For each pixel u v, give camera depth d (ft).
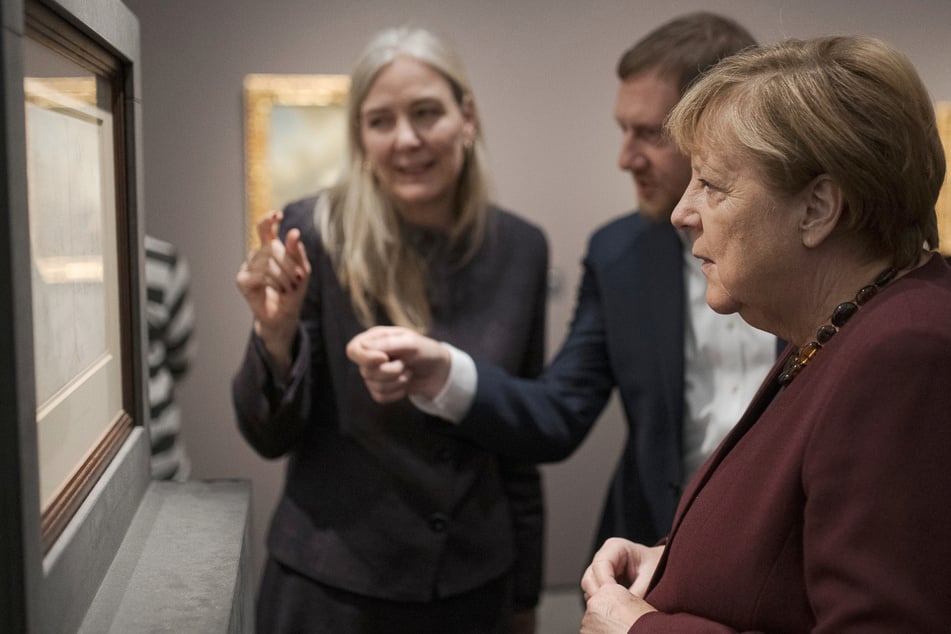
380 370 5.74
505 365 6.71
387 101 6.34
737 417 6.39
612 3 11.42
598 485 12.14
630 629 3.45
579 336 7.02
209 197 11.08
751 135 3.16
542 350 7.16
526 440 6.44
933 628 2.70
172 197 11.02
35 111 2.92
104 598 3.24
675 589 3.51
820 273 3.25
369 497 6.39
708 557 3.35
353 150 6.65
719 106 3.31
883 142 3.04
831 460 2.89
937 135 3.20
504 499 6.83
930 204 3.19
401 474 6.36
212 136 11.00
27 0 2.78
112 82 4.13
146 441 4.52
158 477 7.28
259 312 6.01
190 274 11.14
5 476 2.43
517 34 11.30
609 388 7.02
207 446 11.43
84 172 3.57
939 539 2.74
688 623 3.30
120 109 4.21
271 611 6.54
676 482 6.42
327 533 6.41
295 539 6.48
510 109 11.41
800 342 3.42
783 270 3.26
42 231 2.96
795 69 3.19
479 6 11.20
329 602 6.37
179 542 3.84
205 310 11.22
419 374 6.13
